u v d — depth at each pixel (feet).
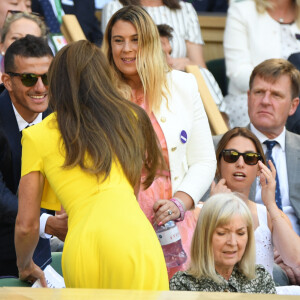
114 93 35.76
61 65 35.58
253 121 62.08
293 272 53.42
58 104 35.01
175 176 44.21
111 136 34.19
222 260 41.11
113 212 32.53
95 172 33.17
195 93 45.96
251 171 53.11
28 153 34.96
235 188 53.31
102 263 31.76
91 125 34.14
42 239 46.85
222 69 82.07
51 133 34.65
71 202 33.63
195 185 44.42
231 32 77.30
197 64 76.43
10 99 50.83
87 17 78.13
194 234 41.55
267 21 76.69
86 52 35.83
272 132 61.41
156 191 43.34
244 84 75.31
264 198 51.49
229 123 75.05
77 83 35.09
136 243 31.81
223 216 40.68
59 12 75.05
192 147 45.96
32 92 49.90
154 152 37.11
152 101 43.80
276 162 60.80
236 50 76.89
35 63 49.90
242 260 41.98
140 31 43.52
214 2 90.22
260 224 51.42
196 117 45.93
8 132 49.98
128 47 43.57
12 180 50.34
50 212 50.85
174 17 75.66
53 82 35.58
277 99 61.21
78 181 33.63
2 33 63.57
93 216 32.58
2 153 49.75
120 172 34.17
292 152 61.16
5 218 49.19
